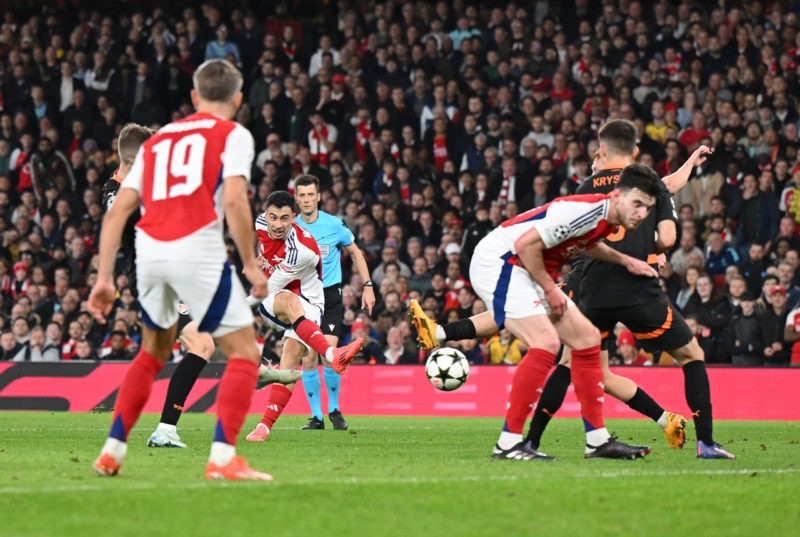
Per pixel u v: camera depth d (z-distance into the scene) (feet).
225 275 55.47
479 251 71.10
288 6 243.19
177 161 55.47
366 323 173.37
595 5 233.76
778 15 220.23
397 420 141.59
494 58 222.07
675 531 44.29
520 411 71.10
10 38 240.73
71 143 225.56
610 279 75.10
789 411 149.48
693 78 212.64
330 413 119.85
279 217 95.25
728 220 190.70
